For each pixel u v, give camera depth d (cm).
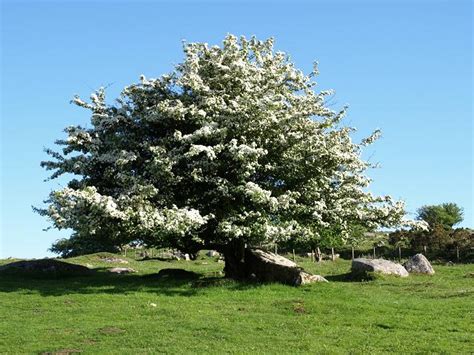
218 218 2970
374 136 3278
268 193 2716
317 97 3206
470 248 5262
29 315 2198
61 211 2716
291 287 2748
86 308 2295
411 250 5722
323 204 2973
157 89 3173
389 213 3089
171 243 3114
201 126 2941
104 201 2628
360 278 3281
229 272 3092
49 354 1688
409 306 2316
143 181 2875
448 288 2883
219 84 3078
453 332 1909
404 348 1706
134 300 2441
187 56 3086
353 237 3447
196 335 1869
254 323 2020
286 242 3161
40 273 3425
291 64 3247
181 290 2691
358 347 1723
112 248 6091
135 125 3120
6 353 1700
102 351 1697
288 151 3030
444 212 7388
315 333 1889
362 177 3161
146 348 1720
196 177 2822
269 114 2872
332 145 3055
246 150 2727
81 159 3014
